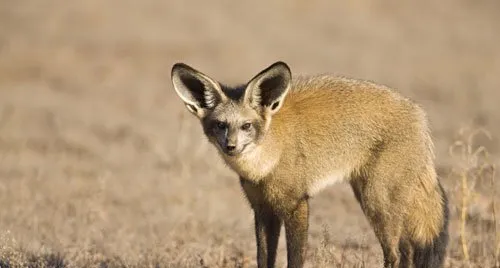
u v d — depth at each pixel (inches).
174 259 460.8
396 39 1774.1
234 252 492.7
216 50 1614.2
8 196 633.0
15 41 1627.7
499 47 1724.9
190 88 412.5
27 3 1936.5
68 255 464.4
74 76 1408.7
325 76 431.8
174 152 807.1
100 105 1175.6
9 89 1294.3
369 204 417.1
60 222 550.9
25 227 529.3
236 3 2014.0
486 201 539.5
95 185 665.6
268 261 419.8
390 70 1453.0
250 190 415.2
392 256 411.5
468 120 971.9
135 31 1743.4
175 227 545.0
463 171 469.4
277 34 1777.8
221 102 408.2
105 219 569.0
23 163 786.8
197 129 885.2
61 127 1002.1
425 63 1536.7
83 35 1708.9
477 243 478.3
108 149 863.7
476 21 1957.4
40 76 1402.6
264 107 405.7
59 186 674.2
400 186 411.2
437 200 420.2
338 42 1732.3
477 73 1444.4
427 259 420.2
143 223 564.7
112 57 1547.7
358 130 414.6
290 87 402.6
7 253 435.2
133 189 673.6
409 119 416.2
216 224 561.6
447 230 426.0
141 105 1169.4
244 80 1331.2
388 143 411.8
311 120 413.4
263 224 417.7
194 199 636.1
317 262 435.5
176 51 1598.2
